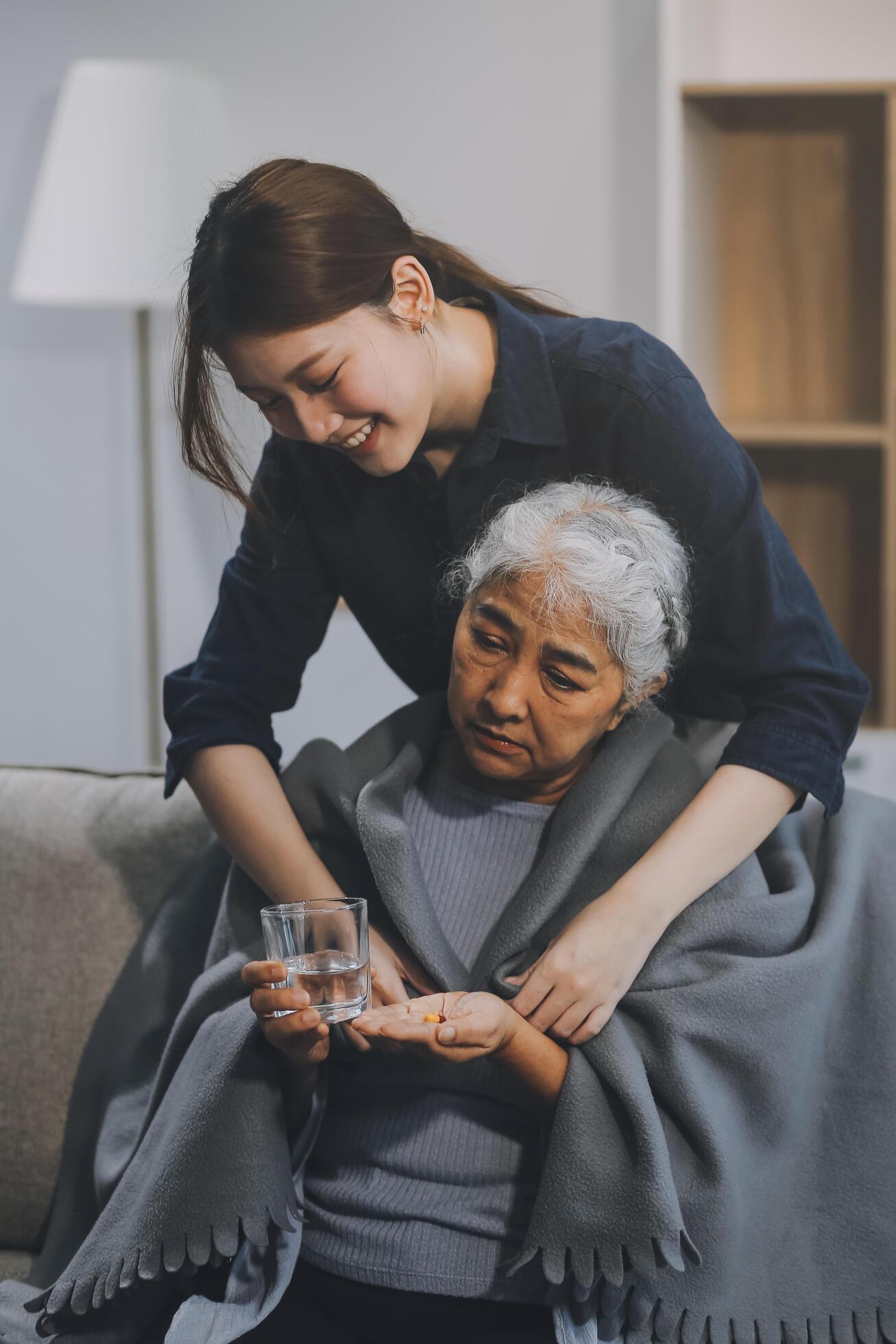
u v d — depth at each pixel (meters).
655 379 1.34
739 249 3.01
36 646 3.29
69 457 3.21
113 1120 1.41
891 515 2.76
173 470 3.12
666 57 2.60
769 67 3.02
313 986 1.11
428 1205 1.22
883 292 2.96
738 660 1.35
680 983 1.26
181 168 2.68
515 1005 1.19
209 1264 1.26
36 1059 1.49
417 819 1.36
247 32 2.95
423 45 2.89
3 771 1.67
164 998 1.45
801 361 3.02
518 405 1.35
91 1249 1.23
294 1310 1.24
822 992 1.28
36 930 1.52
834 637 1.36
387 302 1.22
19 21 3.04
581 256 2.89
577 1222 1.13
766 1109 1.23
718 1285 1.18
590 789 1.30
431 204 2.93
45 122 3.08
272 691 1.47
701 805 1.27
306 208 1.18
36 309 3.17
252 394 1.24
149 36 2.99
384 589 1.48
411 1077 1.26
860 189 2.95
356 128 2.94
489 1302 1.19
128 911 1.52
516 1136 1.25
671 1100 1.20
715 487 1.32
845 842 1.39
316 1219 1.26
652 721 1.37
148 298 2.69
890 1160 1.25
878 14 2.97
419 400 1.25
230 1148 1.19
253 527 1.48
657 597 1.24
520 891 1.30
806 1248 1.23
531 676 1.21
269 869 1.34
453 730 1.43
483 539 1.30
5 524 3.26
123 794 1.59
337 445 1.26
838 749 1.30
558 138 2.87
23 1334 1.28
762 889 1.33
